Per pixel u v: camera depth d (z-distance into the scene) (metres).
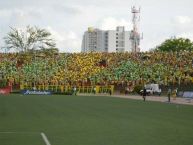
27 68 94.81
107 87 87.50
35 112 33.91
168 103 51.88
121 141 17.45
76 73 93.06
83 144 16.50
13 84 89.94
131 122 26.19
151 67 90.44
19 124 24.30
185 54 93.75
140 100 59.34
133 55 97.44
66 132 20.42
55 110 36.47
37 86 88.75
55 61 98.12
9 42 118.75
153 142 17.22
